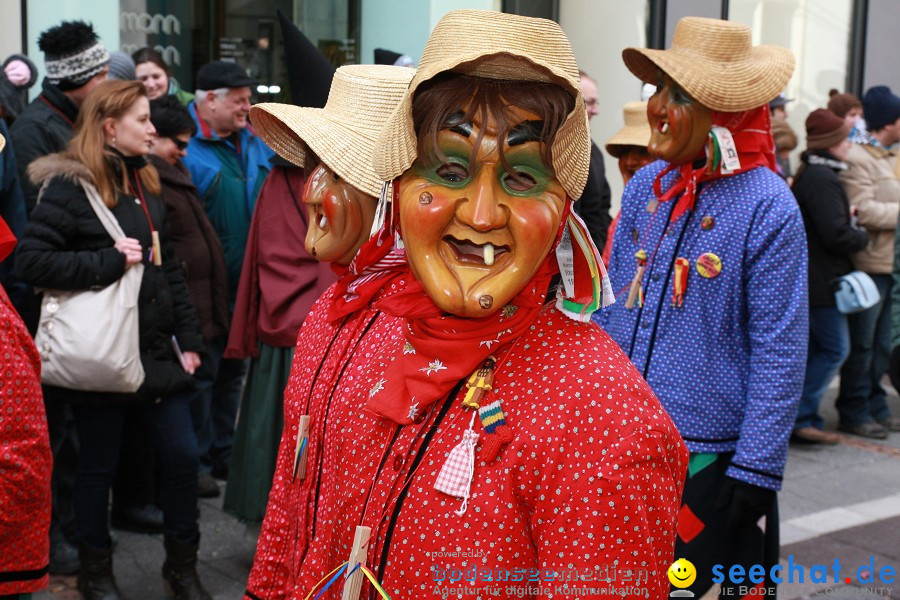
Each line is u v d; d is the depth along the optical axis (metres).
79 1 5.14
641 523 1.20
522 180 1.25
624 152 4.11
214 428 4.64
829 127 5.36
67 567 3.60
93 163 3.09
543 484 1.22
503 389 1.28
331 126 1.91
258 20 6.00
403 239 1.28
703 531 2.53
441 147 1.23
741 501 2.43
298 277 3.39
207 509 4.28
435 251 1.25
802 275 2.44
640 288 2.63
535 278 1.31
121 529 4.03
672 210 2.62
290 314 3.37
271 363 3.44
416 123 1.26
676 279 2.52
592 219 4.62
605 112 7.19
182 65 5.79
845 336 5.54
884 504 4.65
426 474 1.29
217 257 4.24
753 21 7.85
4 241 2.09
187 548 3.29
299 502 1.63
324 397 1.60
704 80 2.43
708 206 2.54
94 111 3.14
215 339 4.34
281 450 1.78
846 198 5.38
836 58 8.45
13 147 3.73
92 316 3.00
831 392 7.13
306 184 1.99
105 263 3.01
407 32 5.77
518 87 1.24
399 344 1.46
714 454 2.52
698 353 2.52
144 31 5.59
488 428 1.25
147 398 3.14
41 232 2.99
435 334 1.32
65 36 3.85
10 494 1.86
